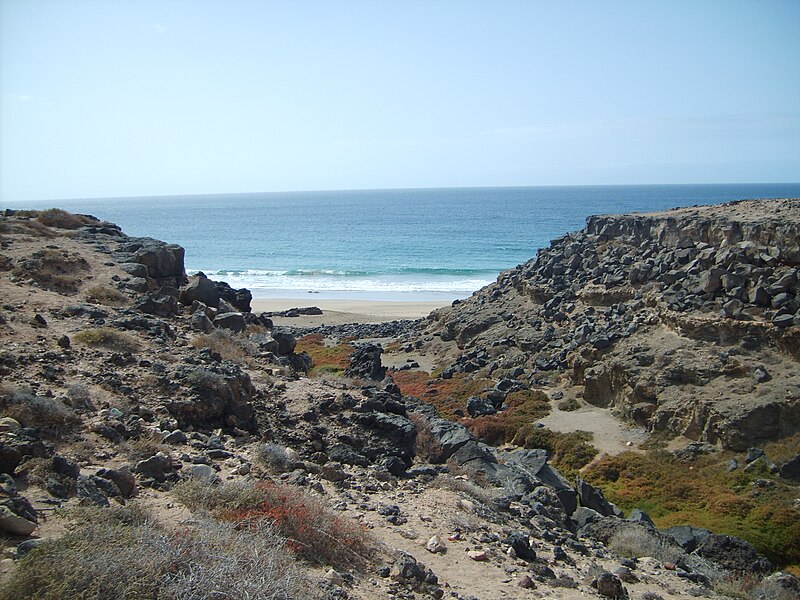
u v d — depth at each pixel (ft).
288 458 45.03
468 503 44.42
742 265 103.50
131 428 41.75
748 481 75.66
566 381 114.73
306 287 304.91
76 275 81.00
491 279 317.22
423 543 36.19
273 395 56.85
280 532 30.63
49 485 30.45
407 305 248.93
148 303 76.74
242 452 44.86
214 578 23.07
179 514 31.42
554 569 37.68
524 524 45.21
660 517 71.00
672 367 95.55
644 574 42.24
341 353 142.51
